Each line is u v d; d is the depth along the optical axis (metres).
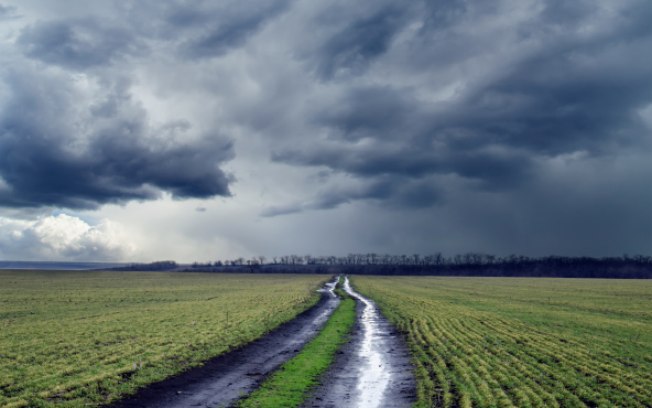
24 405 19.03
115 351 29.91
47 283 117.56
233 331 38.69
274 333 39.97
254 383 23.45
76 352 29.78
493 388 22.27
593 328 42.47
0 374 23.86
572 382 23.28
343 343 35.72
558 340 35.47
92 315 51.03
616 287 124.81
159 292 93.00
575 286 132.00
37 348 30.84
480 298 81.94
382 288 115.19
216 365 27.48
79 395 20.61
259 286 120.12
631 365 27.19
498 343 34.12
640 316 53.47
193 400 20.42
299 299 74.44
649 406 19.94
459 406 19.56
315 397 21.08
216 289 105.31
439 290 108.38
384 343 35.75
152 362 26.80
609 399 20.80
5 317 48.97
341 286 124.19
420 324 45.06
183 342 33.16
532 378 24.12
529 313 55.59
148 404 19.83
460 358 29.09
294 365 27.67
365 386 23.12
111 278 160.75
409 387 22.91
